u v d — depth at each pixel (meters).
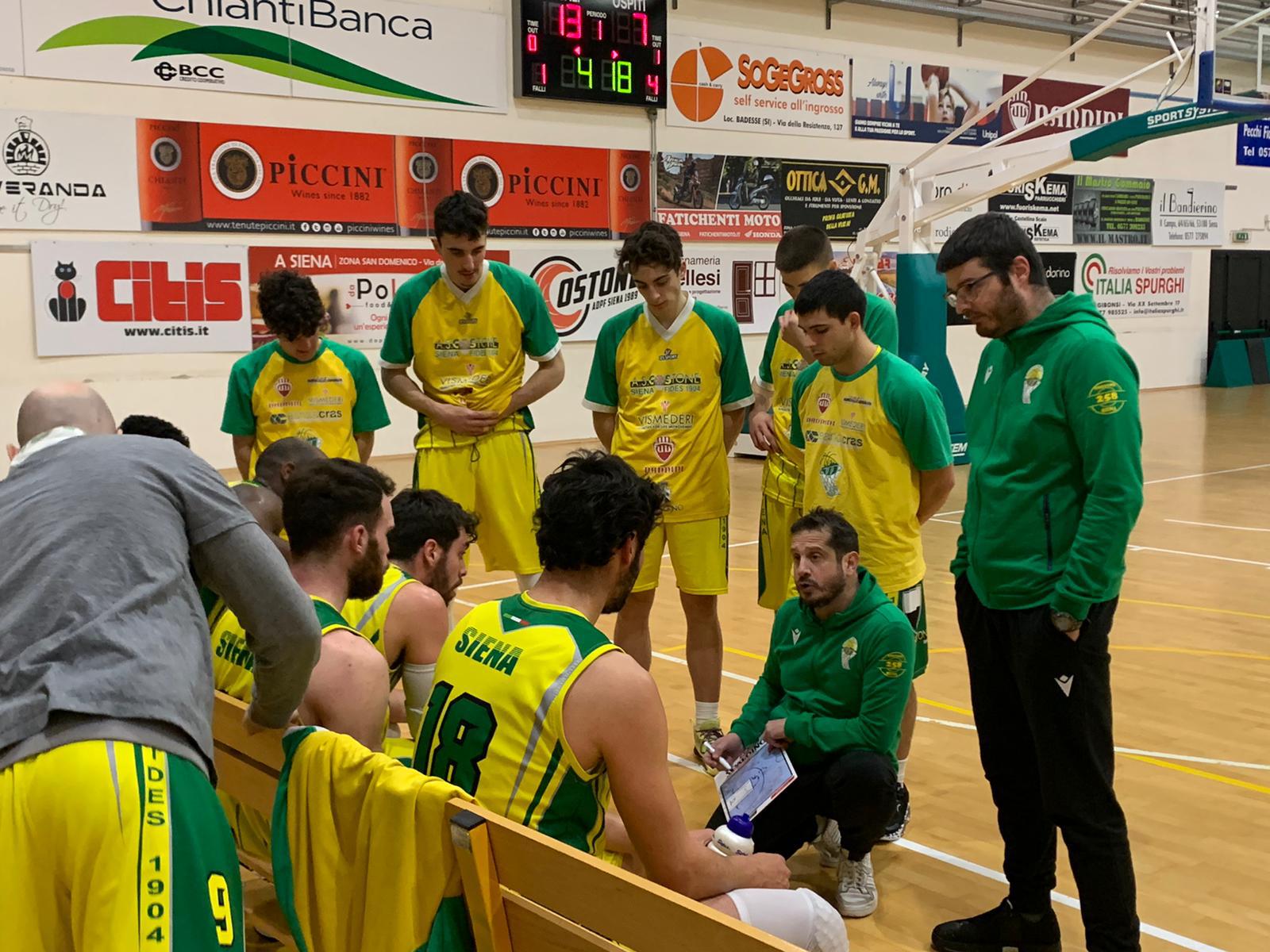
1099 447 2.20
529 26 10.93
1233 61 14.13
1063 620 2.23
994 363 2.48
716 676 3.88
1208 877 2.97
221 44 9.58
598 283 11.86
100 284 9.25
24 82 8.80
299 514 2.07
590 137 11.60
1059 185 15.26
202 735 1.55
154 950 1.40
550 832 1.69
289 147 9.99
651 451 3.80
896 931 2.71
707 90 12.27
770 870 1.97
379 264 10.59
